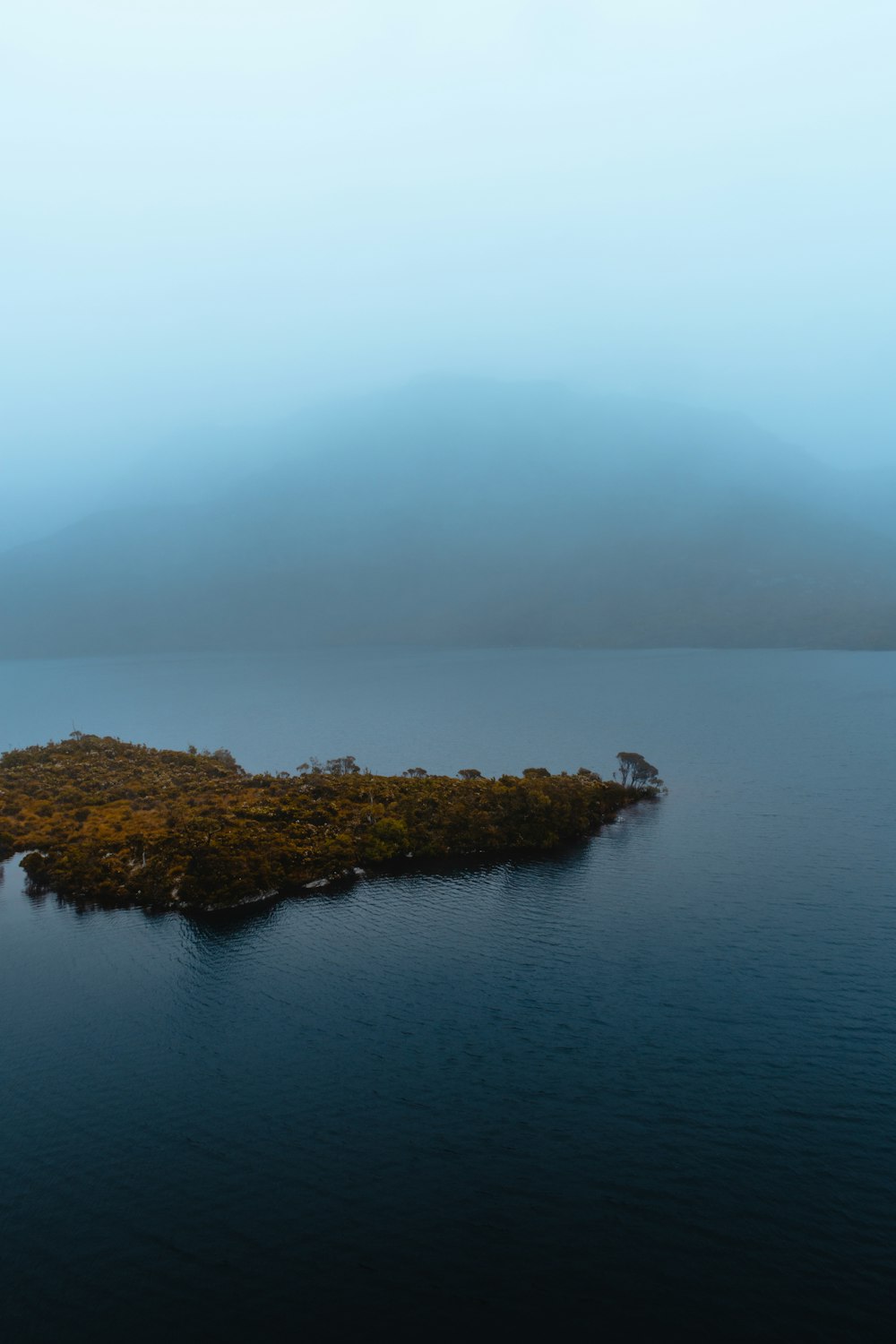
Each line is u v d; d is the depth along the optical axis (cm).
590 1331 5247
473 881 13588
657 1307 5409
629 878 13862
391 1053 8462
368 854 14275
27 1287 5675
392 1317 5381
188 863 12900
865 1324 5219
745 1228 6028
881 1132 7025
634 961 10544
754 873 14225
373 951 10919
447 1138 7106
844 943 11088
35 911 12444
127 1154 7006
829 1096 7562
